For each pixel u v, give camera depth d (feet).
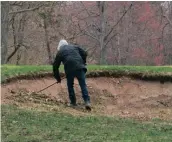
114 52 125.29
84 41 115.55
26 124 29.58
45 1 84.43
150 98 44.06
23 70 42.83
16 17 106.42
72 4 106.52
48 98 40.42
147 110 41.42
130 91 45.09
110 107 41.27
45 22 95.55
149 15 121.70
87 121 32.17
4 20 78.18
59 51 37.93
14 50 106.52
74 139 26.40
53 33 106.83
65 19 105.29
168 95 44.91
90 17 105.29
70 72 37.52
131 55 125.49
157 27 123.95
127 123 32.91
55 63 38.06
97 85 44.86
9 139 25.66
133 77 46.85
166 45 126.31
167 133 30.07
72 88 38.37
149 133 29.45
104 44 102.22
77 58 37.68
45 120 31.14
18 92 39.55
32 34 110.93
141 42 125.29
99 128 30.01
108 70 46.65
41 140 25.89
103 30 100.99
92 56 115.65
